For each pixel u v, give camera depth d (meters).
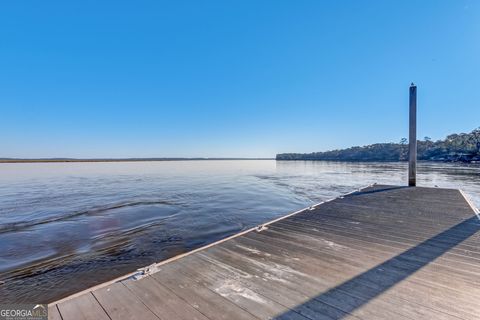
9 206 9.06
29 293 3.22
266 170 38.59
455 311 1.60
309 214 4.44
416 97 7.86
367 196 6.23
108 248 4.84
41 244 5.07
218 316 1.60
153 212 8.07
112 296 1.84
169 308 1.69
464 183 15.45
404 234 3.23
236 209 8.62
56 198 10.92
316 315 1.60
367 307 1.67
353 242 2.97
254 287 1.96
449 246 2.77
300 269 2.26
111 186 15.88
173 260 2.48
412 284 1.95
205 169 44.59
